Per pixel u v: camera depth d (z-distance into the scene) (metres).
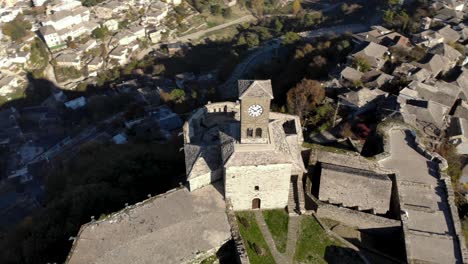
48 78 198.62
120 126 150.38
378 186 66.31
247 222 63.72
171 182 82.25
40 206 114.19
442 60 128.50
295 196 67.19
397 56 134.62
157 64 198.50
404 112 98.19
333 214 64.94
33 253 70.69
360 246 62.25
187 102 152.50
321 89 111.06
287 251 60.47
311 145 74.50
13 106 183.38
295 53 156.25
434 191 66.56
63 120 172.38
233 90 161.88
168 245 57.78
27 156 154.38
